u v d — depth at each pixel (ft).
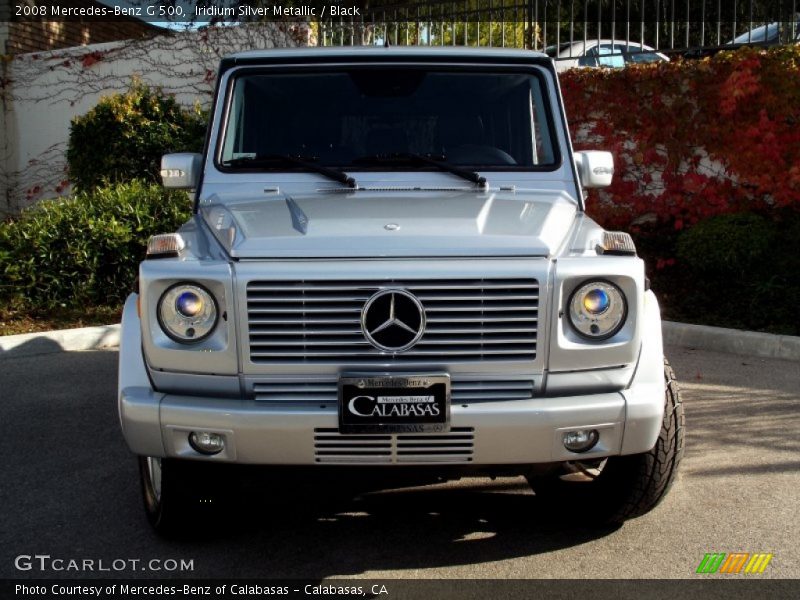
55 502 13.70
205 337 10.44
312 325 10.37
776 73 27.32
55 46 49.44
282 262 10.40
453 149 14.17
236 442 10.27
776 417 17.31
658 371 10.82
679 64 29.48
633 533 12.41
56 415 18.20
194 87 40.24
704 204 29.43
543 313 10.39
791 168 27.35
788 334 22.86
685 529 12.51
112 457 15.70
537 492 13.83
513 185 13.73
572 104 32.17
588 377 10.63
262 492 14.02
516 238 10.75
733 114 28.43
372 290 10.30
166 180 14.08
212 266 10.39
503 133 14.32
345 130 14.24
